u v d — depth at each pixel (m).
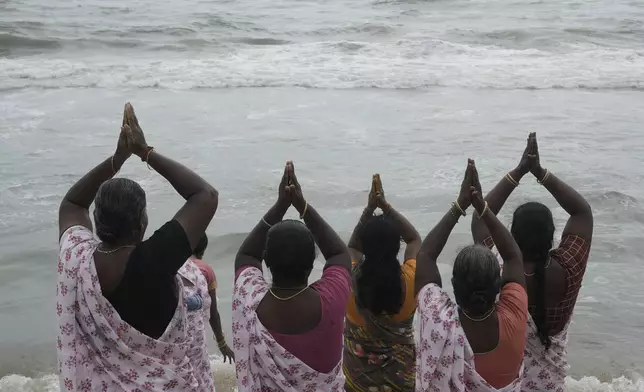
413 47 19.11
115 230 2.72
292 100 13.97
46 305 6.34
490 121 12.63
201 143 10.91
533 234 3.34
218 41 19.69
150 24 21.34
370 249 3.46
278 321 2.91
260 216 8.14
